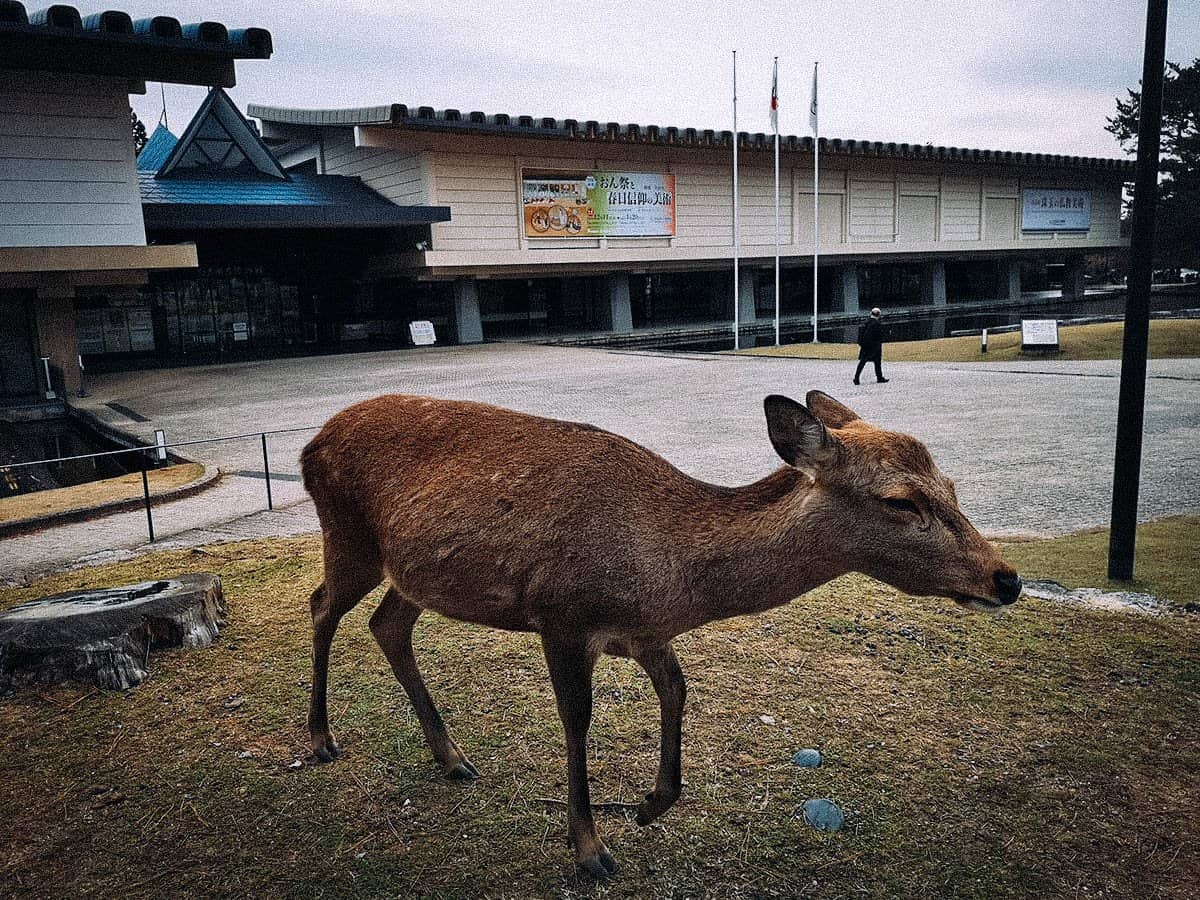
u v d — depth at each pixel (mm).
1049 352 27875
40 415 23281
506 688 5344
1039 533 9594
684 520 3650
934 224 51844
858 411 18453
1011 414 17547
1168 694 5324
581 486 3641
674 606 3643
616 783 4387
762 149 41875
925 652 5898
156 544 9688
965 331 42219
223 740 4828
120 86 25047
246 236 36812
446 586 3844
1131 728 4930
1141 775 4480
